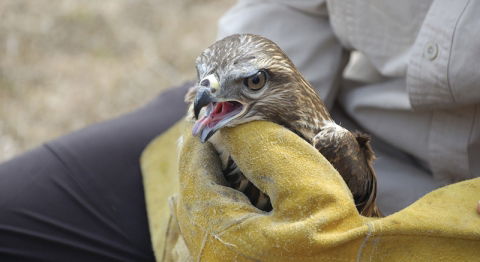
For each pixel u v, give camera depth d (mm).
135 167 5004
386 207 4285
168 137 4977
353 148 3857
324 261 3164
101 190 4902
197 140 3703
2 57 11070
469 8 3650
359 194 3990
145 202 4883
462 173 4074
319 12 4863
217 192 3438
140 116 5289
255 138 3418
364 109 4680
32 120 10000
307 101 3840
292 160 3312
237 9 5305
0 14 11852
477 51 3605
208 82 3582
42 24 11656
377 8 4309
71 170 4934
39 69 10891
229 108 3654
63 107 10219
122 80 10617
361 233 3148
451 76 3721
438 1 3803
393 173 4402
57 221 4801
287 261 3180
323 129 3885
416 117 4297
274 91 3691
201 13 11984
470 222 3148
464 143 3969
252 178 3371
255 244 3205
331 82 4883
